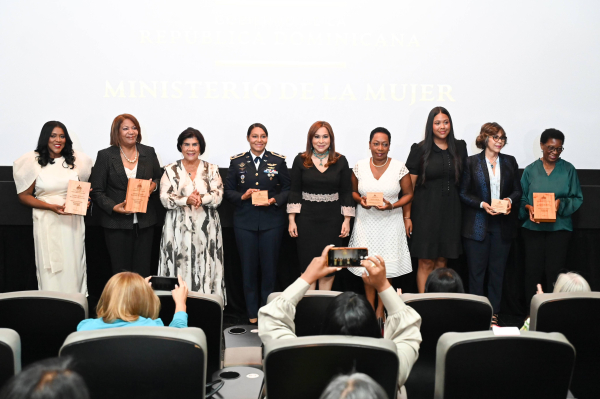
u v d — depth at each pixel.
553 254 4.06
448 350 1.58
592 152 4.40
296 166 3.90
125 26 4.25
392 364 1.45
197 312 2.22
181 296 2.11
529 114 4.37
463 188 3.96
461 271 4.48
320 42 4.33
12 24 4.19
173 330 1.56
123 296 1.83
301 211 3.91
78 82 4.25
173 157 4.34
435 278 2.42
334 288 4.45
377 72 4.34
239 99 4.34
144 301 1.87
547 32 4.32
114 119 3.94
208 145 4.36
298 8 4.31
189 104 4.32
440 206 3.93
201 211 3.91
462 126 4.38
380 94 4.35
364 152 4.38
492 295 4.07
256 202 3.80
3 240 4.30
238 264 4.43
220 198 3.89
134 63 4.28
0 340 1.55
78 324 1.98
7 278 4.33
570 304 2.05
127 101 4.29
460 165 3.92
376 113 4.36
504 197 3.96
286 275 4.46
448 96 4.36
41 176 3.75
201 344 1.54
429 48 4.33
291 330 1.74
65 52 4.23
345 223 3.94
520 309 4.43
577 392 2.17
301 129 4.37
